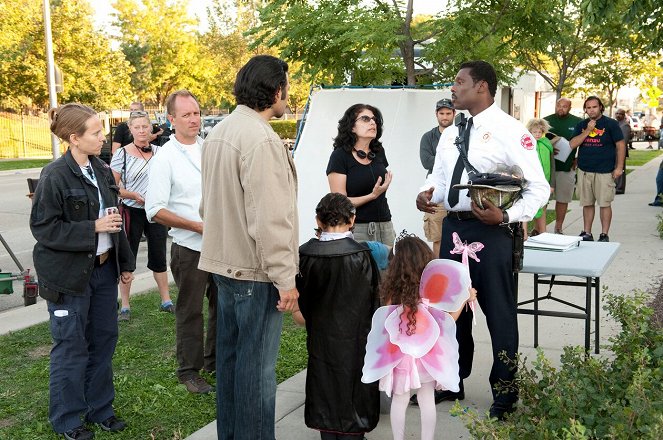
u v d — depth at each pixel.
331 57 9.35
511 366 4.12
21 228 13.00
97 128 3.96
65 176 3.90
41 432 4.23
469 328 4.48
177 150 4.81
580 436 2.79
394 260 3.74
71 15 32.34
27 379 5.14
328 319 3.77
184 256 4.76
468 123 4.07
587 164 9.64
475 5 9.00
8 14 30.12
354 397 3.80
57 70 20.05
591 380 3.70
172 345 5.92
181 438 4.17
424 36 9.29
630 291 6.96
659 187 13.41
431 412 3.80
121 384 5.00
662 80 27.14
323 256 3.72
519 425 3.36
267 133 3.33
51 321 4.00
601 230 10.72
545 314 4.93
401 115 8.98
